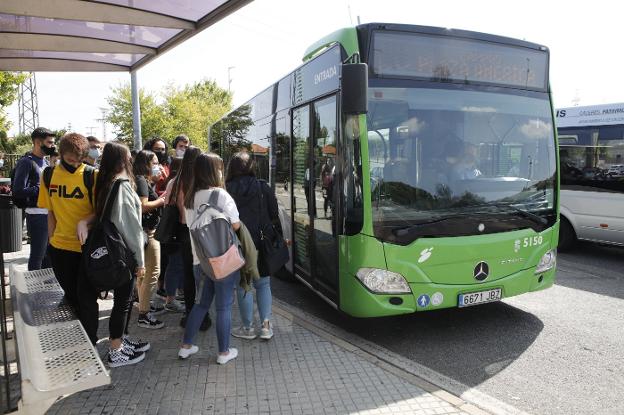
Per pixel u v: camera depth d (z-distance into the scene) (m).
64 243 3.93
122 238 3.69
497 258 4.79
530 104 5.18
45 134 5.78
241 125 9.30
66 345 3.05
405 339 4.99
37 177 5.72
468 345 4.82
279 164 6.84
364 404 3.51
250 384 3.79
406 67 4.65
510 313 5.77
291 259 6.45
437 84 4.75
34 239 5.72
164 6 6.21
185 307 4.99
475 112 4.89
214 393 3.64
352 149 4.52
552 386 3.96
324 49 5.11
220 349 4.13
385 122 4.53
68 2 5.92
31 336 3.18
